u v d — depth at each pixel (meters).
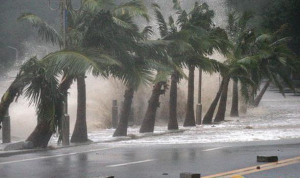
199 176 16.28
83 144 29.73
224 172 17.94
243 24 51.19
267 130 35.16
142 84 29.56
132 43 29.88
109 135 36.38
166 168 19.28
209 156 22.41
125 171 18.81
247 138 30.14
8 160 23.20
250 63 44.88
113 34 29.05
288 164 19.36
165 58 31.61
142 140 31.33
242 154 22.75
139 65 30.19
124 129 34.78
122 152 25.00
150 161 21.33
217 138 30.77
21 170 19.88
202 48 37.47
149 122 36.94
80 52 26.64
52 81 26.95
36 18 29.47
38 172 19.22
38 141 27.83
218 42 41.06
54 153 25.55
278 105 61.41
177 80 39.22
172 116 39.00
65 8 29.50
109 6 31.53
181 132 36.84
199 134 34.09
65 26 29.31
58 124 27.66
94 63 26.17
